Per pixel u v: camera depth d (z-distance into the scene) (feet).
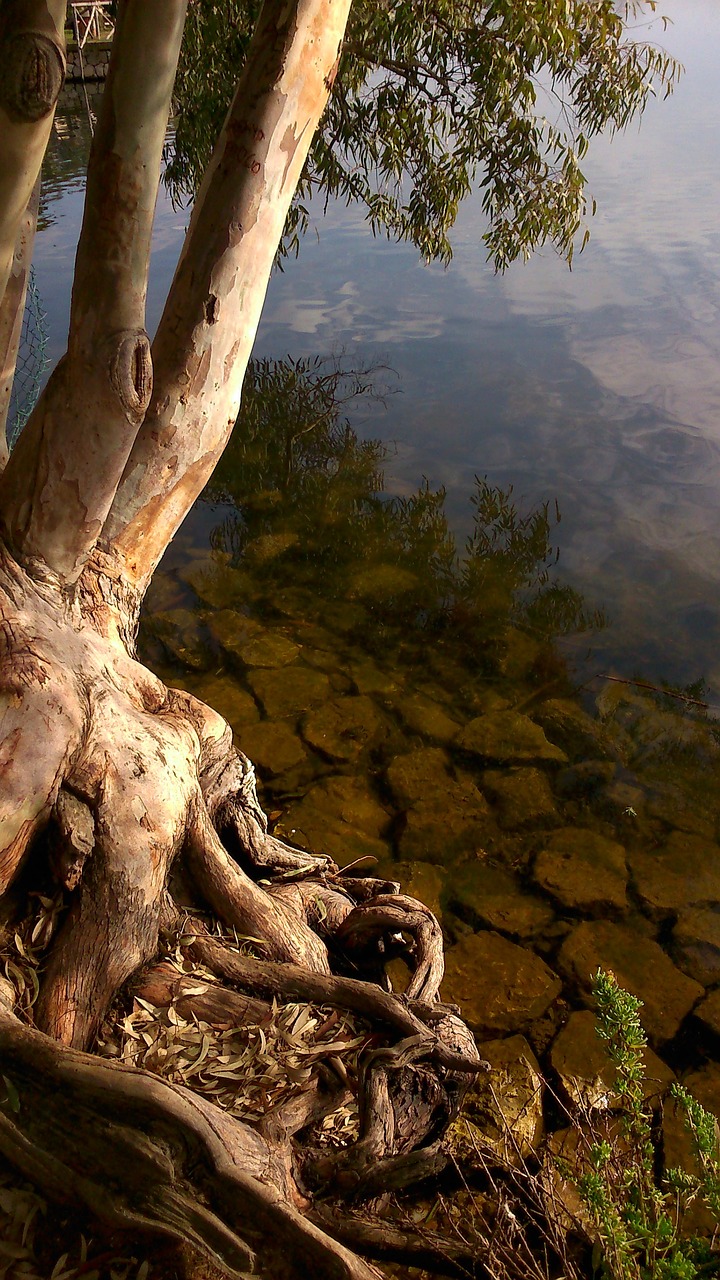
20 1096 6.38
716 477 24.00
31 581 8.38
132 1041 7.58
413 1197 8.09
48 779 7.57
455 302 36.94
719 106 75.77
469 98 26.94
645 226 45.27
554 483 23.98
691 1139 9.35
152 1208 5.99
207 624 18.16
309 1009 8.00
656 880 12.65
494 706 16.16
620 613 19.07
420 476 24.50
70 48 72.33
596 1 23.00
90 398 7.75
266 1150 6.61
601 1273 7.03
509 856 12.97
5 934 7.73
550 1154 8.63
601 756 15.19
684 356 30.94
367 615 18.80
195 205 10.11
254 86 9.41
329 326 34.63
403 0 22.24
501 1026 10.44
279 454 25.80
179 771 8.55
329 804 13.57
